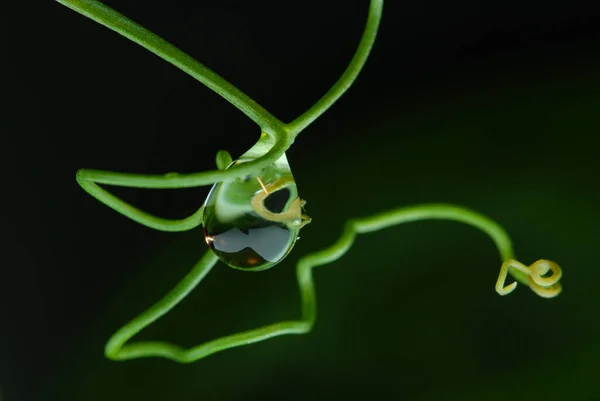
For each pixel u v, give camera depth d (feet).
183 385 0.34
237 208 0.30
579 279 0.34
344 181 0.35
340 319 0.34
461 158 0.35
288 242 0.31
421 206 0.35
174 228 0.31
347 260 0.35
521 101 0.35
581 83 0.35
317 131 0.35
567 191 0.35
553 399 0.33
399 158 0.35
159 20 0.35
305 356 0.34
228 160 0.32
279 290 0.35
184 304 0.35
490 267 0.34
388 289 0.34
